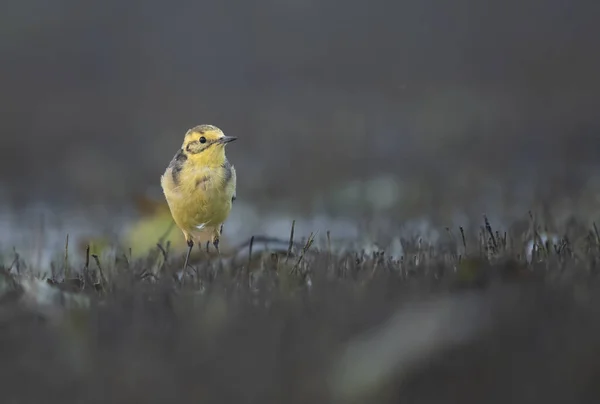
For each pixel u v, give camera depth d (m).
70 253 13.35
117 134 31.11
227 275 8.33
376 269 8.15
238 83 40.78
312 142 28.66
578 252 8.59
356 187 20.27
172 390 5.55
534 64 41.81
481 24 46.28
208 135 10.12
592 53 42.69
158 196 14.05
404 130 30.23
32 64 41.97
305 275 8.04
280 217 17.59
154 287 7.87
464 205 16.92
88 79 41.25
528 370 5.39
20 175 24.53
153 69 42.03
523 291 6.41
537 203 15.05
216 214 10.38
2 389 5.65
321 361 5.77
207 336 6.23
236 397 5.45
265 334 6.21
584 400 5.14
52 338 6.29
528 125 30.34
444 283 7.09
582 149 25.53
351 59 43.44
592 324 5.78
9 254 13.45
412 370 5.52
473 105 34.84
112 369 5.82
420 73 41.78
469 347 5.65
